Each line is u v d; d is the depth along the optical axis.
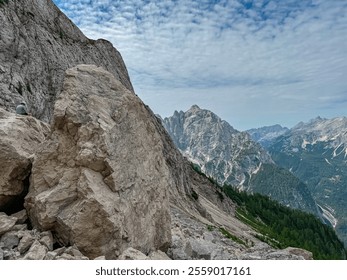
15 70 65.75
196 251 16.58
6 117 17.08
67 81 15.52
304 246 111.25
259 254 18.80
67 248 12.37
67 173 13.76
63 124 14.57
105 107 15.41
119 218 13.26
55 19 94.62
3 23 69.94
